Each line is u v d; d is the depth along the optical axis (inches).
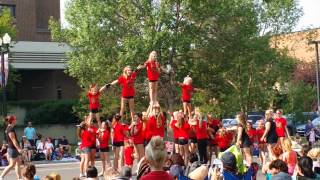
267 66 1556.3
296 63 1675.7
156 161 257.3
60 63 2151.8
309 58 2167.8
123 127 748.0
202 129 768.3
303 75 2037.4
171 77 1438.2
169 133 941.2
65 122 1942.7
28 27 2180.1
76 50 1467.8
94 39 1397.6
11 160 657.0
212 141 808.9
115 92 1460.4
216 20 1467.8
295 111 1608.0
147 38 1354.6
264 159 847.1
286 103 1628.9
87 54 1443.2
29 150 1124.5
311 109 1824.6
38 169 962.1
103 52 1411.2
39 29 2218.3
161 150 258.2
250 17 1480.1
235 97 1574.8
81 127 730.2
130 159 738.8
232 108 1577.3
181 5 1423.5
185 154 733.3
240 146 742.5
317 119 1563.7
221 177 429.1
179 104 1469.0
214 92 1566.2
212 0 1423.5
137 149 700.0
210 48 1486.2
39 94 2178.9
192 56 1496.1
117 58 1401.3
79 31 1408.7
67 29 1473.9
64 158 1210.0
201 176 371.2
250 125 917.2
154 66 742.5
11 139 657.0
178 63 1488.7
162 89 1464.1
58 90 2204.7
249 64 1525.6
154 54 741.9
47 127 1909.4
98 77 1443.2
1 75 1129.4
